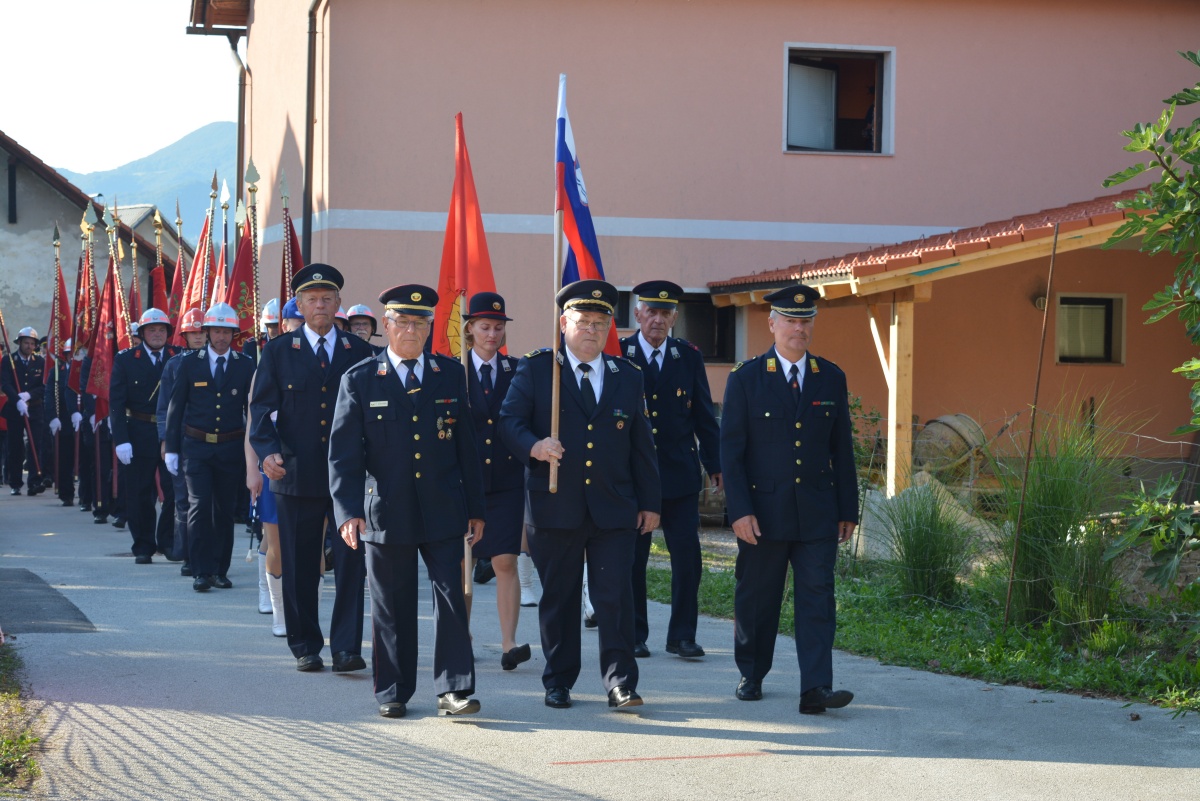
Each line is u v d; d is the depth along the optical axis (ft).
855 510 21.04
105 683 21.71
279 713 19.98
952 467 37.37
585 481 20.10
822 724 19.51
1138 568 25.93
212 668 23.06
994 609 27.53
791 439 20.51
